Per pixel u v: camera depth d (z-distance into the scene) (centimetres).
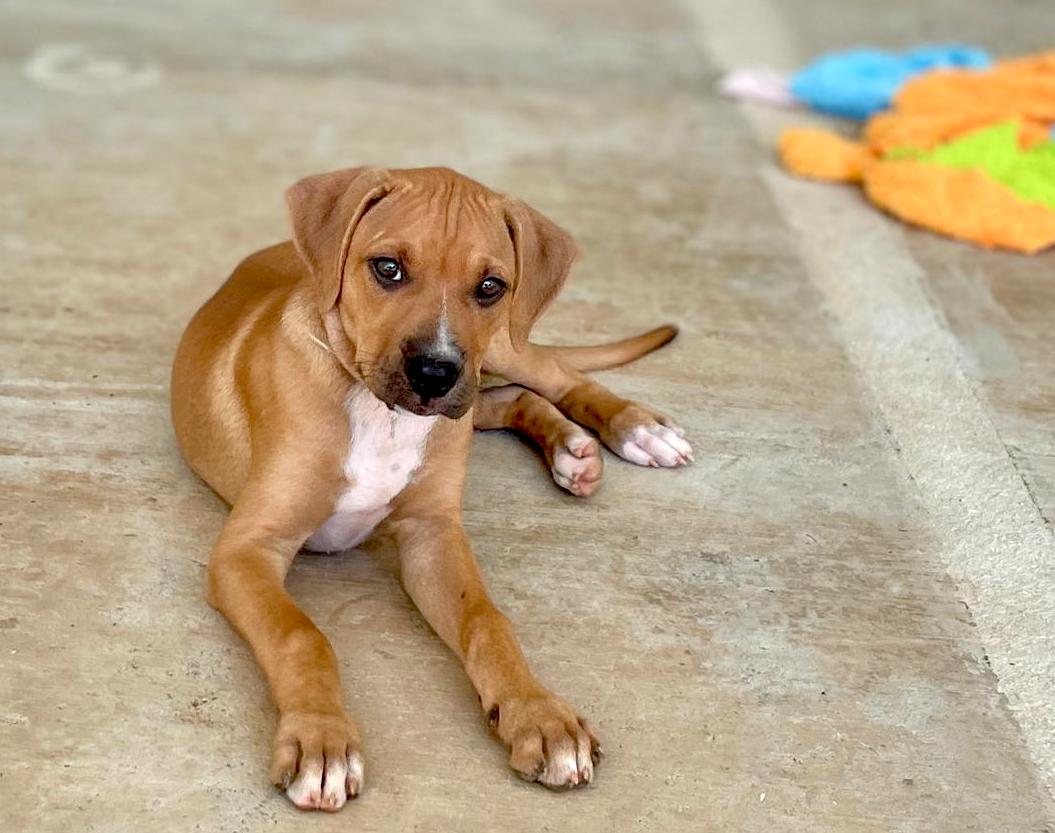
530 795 84
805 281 140
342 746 82
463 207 91
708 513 107
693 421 117
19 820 80
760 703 91
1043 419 121
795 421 118
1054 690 94
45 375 116
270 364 95
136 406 113
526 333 97
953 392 124
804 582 101
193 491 104
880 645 96
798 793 86
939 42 226
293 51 201
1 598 94
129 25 207
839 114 188
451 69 198
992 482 113
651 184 160
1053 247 149
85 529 100
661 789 85
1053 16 246
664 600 98
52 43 195
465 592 92
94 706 87
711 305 135
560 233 97
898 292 139
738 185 161
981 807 86
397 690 90
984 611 100
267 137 166
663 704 91
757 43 222
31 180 150
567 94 190
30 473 105
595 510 106
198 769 84
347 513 96
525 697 85
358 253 91
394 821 82
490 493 107
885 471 113
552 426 109
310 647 86
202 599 95
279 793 83
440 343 89
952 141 161
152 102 175
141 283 131
